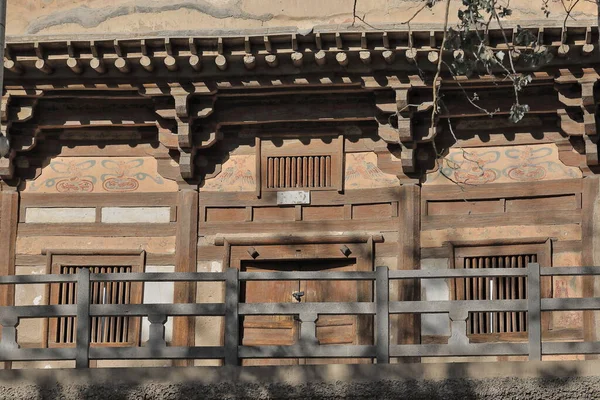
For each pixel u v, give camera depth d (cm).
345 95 2472
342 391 1788
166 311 1839
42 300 2502
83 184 2545
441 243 2450
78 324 1836
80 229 2525
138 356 1827
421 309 1822
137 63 2412
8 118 2486
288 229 2491
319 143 2512
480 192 2455
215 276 1839
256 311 1833
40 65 2402
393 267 2450
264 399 1792
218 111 2503
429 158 2484
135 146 2550
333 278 1831
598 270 1811
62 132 2559
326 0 2456
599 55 2327
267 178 2516
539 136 2461
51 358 1833
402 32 2328
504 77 2361
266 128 2525
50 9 2508
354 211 2488
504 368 1786
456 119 2480
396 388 1784
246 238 2486
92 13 2495
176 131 2500
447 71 2373
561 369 1781
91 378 1808
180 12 2475
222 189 2520
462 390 1778
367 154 2502
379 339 1814
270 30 2359
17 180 2545
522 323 2402
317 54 2359
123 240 2517
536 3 2392
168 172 2534
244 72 2416
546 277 2406
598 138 2397
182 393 1795
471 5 1908
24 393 1803
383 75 2400
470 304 1823
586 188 2416
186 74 2428
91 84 2445
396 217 2467
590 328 2359
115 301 2502
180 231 2505
